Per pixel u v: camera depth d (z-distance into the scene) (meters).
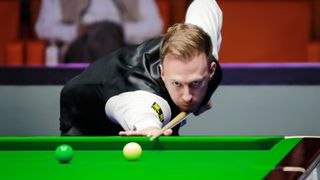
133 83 9.20
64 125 10.42
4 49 18.94
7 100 14.88
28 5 19.61
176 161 7.53
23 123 14.91
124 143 8.18
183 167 7.23
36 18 19.36
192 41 8.62
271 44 18.53
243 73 14.57
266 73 14.59
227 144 8.12
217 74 9.52
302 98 14.62
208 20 10.22
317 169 7.24
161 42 8.95
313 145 7.92
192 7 10.52
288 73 14.59
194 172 6.99
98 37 17.69
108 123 10.02
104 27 17.73
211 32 10.05
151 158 7.72
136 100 8.87
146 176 6.85
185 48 8.59
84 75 10.20
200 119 14.55
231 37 18.52
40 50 17.83
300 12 18.66
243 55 18.47
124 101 9.02
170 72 8.71
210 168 7.17
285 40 18.58
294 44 18.58
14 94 14.88
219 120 14.60
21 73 14.83
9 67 14.83
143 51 9.68
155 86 9.05
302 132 14.65
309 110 14.62
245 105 14.62
